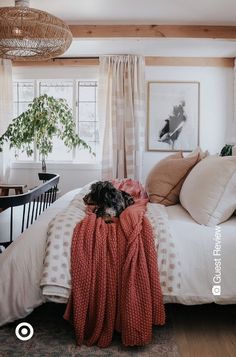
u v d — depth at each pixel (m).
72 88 4.45
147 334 1.52
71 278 1.54
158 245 1.61
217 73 4.31
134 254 1.56
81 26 3.18
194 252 1.62
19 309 1.57
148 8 2.83
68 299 1.55
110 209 1.84
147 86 4.32
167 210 2.01
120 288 1.55
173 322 1.80
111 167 4.20
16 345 1.57
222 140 4.36
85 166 4.41
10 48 2.34
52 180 2.35
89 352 1.52
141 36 3.19
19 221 2.28
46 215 1.88
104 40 3.39
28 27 2.12
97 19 3.07
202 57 4.22
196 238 1.64
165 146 4.36
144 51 3.98
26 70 4.38
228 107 4.33
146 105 4.34
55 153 4.51
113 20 3.09
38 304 1.58
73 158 4.47
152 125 4.36
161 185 2.20
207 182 1.78
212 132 4.36
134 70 4.09
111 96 4.14
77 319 1.53
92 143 4.51
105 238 1.62
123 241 1.61
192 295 1.59
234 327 1.75
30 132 3.83
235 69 4.15
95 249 1.57
